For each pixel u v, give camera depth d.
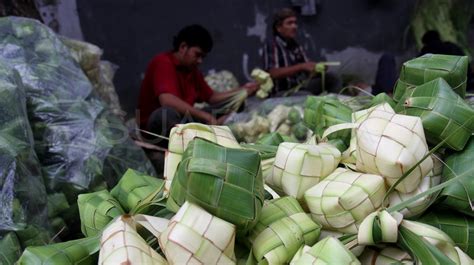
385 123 1.22
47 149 2.08
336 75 4.32
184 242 1.02
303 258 1.04
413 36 6.72
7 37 2.30
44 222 1.79
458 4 6.73
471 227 1.24
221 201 1.06
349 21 6.42
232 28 5.76
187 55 3.61
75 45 2.94
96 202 1.42
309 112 1.65
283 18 4.46
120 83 5.33
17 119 1.81
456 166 1.28
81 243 1.19
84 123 2.19
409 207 1.20
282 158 1.28
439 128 1.28
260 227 1.15
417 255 1.02
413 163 1.17
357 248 1.11
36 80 2.18
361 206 1.16
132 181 1.45
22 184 1.68
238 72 5.86
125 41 5.29
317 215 1.20
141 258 1.05
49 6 4.89
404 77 1.48
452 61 1.42
